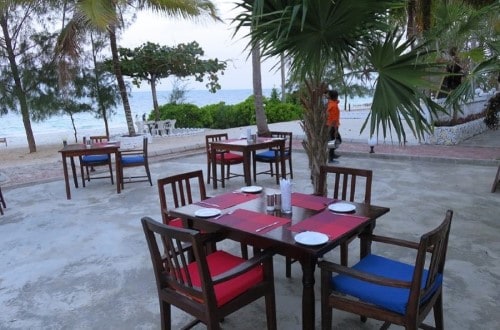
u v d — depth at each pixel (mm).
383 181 5691
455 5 5547
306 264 1951
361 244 2363
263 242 2096
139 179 6531
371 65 2977
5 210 5035
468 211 4227
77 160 8828
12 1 8180
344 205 2469
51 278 3088
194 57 13438
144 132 12477
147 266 3236
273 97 16906
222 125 15539
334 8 2551
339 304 1938
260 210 2461
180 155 8727
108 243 3764
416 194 4949
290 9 2484
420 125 2775
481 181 5484
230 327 2330
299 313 2447
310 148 3400
